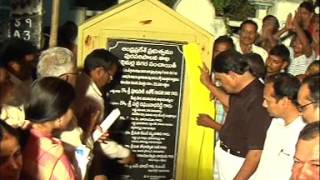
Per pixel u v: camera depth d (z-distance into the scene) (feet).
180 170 17.67
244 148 15.19
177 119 17.56
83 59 16.90
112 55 16.01
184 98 17.42
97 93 15.47
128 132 17.52
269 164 13.46
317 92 11.16
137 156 17.69
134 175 17.71
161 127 17.57
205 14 28.04
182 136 17.57
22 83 13.19
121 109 17.37
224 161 15.62
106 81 15.94
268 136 13.62
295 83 13.15
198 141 17.35
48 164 11.39
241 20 28.30
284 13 29.32
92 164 15.94
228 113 15.55
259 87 14.89
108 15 16.81
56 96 11.65
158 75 17.29
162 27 17.02
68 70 13.64
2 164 9.86
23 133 11.58
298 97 11.68
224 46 19.75
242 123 14.96
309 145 9.20
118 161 17.44
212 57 17.20
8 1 25.90
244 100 14.87
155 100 17.43
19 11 16.65
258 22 28.68
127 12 16.85
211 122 17.01
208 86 16.97
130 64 17.15
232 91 15.21
